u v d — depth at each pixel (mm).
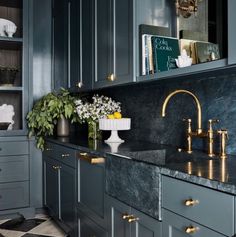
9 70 3162
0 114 3240
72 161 2316
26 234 2664
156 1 1966
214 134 1784
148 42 1855
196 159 1679
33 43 3441
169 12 2008
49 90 3527
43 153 3105
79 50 2713
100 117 2584
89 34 2492
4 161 3010
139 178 1451
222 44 1512
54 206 2791
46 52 3510
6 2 3283
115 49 2102
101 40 2297
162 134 2232
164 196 1285
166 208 1271
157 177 1321
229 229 978
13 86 3191
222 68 1376
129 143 2311
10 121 3283
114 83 2119
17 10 3473
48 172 2951
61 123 3137
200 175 1119
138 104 2508
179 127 2074
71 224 2385
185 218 1163
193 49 1726
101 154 1845
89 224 2045
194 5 1770
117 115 2383
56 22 3344
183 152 1831
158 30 1944
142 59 1881
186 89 2008
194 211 1118
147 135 2395
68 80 3008
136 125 2533
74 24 2816
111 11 2141
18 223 2938
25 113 3133
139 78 1880
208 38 1652
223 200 1001
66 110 2953
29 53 3145
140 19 1919
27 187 3104
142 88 2457
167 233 1265
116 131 2422
